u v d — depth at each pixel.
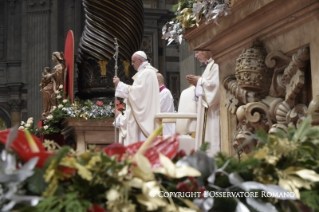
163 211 1.27
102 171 1.26
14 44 22.81
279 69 3.68
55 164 1.23
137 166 1.32
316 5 3.19
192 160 1.38
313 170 1.55
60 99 10.21
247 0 3.70
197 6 4.23
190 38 4.81
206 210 1.31
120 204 1.22
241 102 4.10
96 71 10.48
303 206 1.46
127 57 10.48
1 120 22.56
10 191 1.17
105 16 10.39
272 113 3.64
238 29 4.03
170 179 1.40
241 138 3.72
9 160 1.24
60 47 22.39
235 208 1.36
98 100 10.41
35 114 22.17
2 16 23.19
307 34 3.38
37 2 22.58
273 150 1.49
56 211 1.18
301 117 3.37
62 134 10.32
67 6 22.61
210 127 5.43
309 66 3.46
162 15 22.12
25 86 22.53
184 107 6.65
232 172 1.42
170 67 22.20
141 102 7.18
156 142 1.45
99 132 9.40
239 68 3.75
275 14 3.57
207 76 5.49
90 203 1.22
